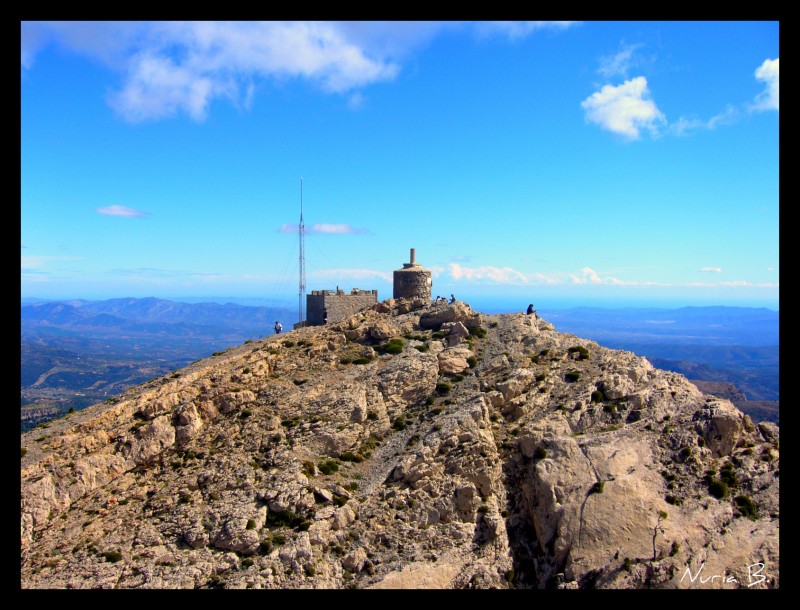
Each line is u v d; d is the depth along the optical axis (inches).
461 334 3218.5
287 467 2330.2
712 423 2534.5
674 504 2301.9
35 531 2041.1
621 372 2859.3
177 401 2588.6
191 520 2106.3
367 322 3314.5
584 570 2142.0
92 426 2401.6
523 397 2775.6
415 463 2397.9
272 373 2876.5
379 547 2162.9
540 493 2363.4
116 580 1860.2
